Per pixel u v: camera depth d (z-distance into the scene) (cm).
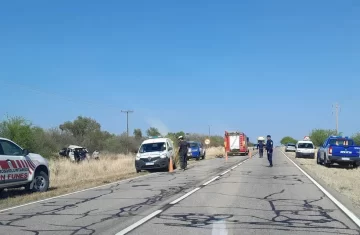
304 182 1866
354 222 974
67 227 927
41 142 3884
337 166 3138
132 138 6488
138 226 927
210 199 1334
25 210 1173
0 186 1409
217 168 2839
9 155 1472
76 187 1772
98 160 3716
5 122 3422
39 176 1616
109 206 1216
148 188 1667
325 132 8225
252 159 4306
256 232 870
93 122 7738
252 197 1380
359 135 5647
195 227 916
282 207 1181
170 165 2666
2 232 883
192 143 4322
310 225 939
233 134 5494
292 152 7306
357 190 1594
